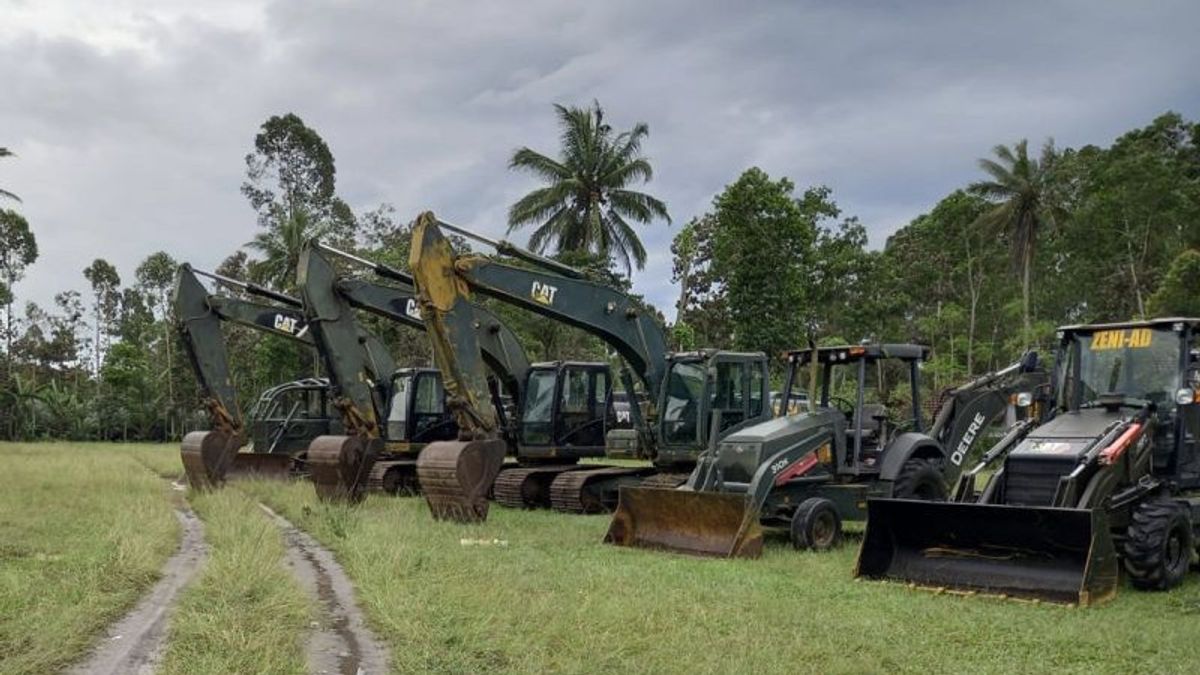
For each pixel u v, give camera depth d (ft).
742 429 45.65
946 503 31.68
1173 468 33.94
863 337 159.94
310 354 157.99
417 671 21.44
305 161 182.80
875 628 25.39
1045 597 29.53
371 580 30.86
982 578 31.22
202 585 30.12
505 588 29.09
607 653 22.40
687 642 23.29
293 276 150.92
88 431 194.18
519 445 64.39
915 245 173.78
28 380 206.90
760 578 32.83
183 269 69.97
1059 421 34.86
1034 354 40.37
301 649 23.56
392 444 71.31
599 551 39.37
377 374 73.77
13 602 26.86
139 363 205.98
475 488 47.93
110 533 39.70
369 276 135.85
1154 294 122.11
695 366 51.78
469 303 49.85
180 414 201.67
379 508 54.49
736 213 111.45
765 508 41.06
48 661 22.04
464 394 49.01
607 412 64.90
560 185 130.11
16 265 187.62
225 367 70.08
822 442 42.86
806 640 23.85
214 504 54.29
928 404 60.64
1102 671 22.06
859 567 33.35
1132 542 31.12
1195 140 148.36
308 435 82.64
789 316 111.86
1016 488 33.40
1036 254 159.94
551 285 52.49
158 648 23.61
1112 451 31.94
